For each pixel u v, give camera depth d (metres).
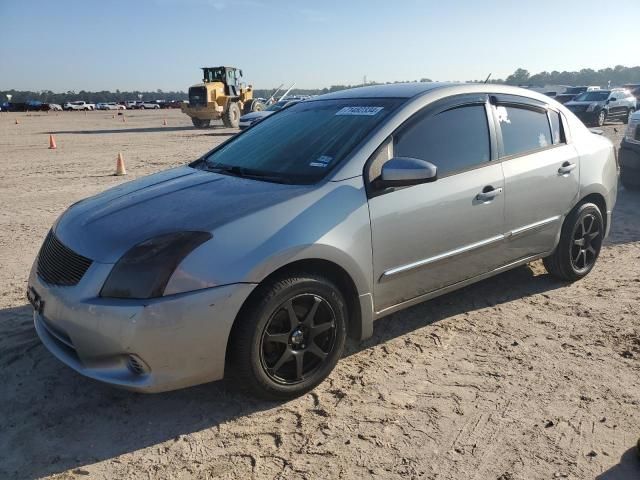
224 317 2.76
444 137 3.70
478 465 2.61
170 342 2.70
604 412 2.98
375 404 3.10
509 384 3.27
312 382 3.18
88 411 3.07
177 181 3.64
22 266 5.48
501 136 4.02
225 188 3.33
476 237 3.81
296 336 3.05
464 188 3.68
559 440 2.77
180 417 3.02
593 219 4.76
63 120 41.19
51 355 3.64
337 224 3.09
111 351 2.72
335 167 3.27
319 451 2.73
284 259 2.87
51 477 2.57
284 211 2.98
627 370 3.39
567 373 3.37
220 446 2.78
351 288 3.27
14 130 27.77
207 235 2.79
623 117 24.09
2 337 3.88
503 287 4.75
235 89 30.19
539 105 4.41
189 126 31.50
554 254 4.62
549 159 4.27
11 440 2.83
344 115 3.79
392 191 3.35
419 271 3.56
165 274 2.68
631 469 2.56
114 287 2.72
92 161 13.99
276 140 3.90
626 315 4.15
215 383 3.34
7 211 8.05
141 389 2.73
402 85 4.11
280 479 2.54
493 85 4.16
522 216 4.10
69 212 3.51
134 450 2.76
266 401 3.12
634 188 8.70
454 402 3.10
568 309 4.29
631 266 5.25
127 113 61.06
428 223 3.50
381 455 2.69
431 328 4.01
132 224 3.00
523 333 3.91
